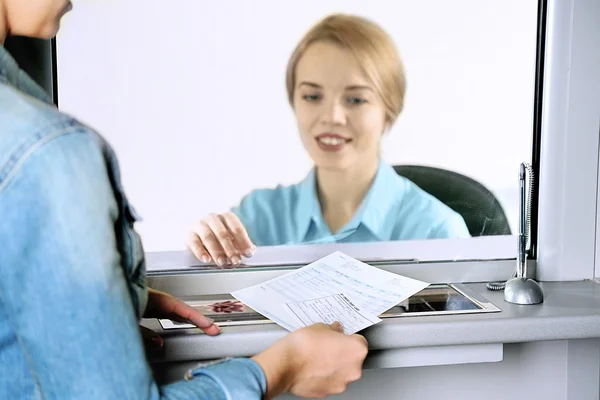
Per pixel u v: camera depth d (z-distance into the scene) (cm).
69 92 116
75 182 54
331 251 128
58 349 53
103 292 54
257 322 112
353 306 102
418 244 130
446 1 121
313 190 125
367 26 120
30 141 53
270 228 125
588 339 134
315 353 76
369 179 126
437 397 132
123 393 55
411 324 110
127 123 118
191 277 125
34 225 52
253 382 64
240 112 121
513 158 129
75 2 113
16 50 111
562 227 133
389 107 123
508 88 126
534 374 134
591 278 135
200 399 59
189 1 116
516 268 129
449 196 129
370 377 130
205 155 121
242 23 118
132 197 121
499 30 124
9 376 59
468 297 123
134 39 116
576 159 130
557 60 126
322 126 123
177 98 119
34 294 53
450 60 124
